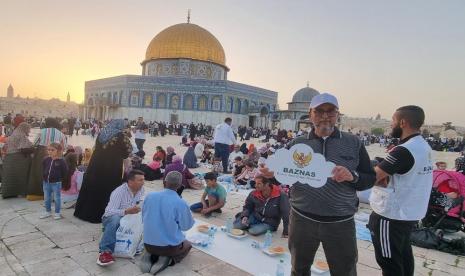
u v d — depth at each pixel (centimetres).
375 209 300
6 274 353
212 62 4384
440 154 2797
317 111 253
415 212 282
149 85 4188
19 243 432
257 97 4631
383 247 293
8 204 598
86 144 1864
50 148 521
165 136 3144
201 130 3177
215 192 607
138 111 4228
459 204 534
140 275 365
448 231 528
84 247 429
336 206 250
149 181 877
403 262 297
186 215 392
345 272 258
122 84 4319
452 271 416
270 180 509
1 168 687
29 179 624
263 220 516
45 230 480
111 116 4503
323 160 246
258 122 4550
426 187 284
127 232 405
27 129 637
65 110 10025
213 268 388
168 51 4272
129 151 545
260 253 434
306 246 264
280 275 363
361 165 257
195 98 4122
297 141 271
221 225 547
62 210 577
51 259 392
